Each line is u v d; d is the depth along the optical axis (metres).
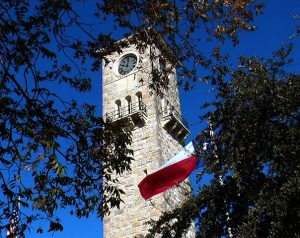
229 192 20.64
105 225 43.00
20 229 14.03
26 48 14.52
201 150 20.92
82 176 15.28
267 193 18.12
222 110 20.08
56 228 14.09
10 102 14.13
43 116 14.54
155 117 47.66
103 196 15.44
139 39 17.19
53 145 13.53
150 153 45.50
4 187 13.88
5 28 14.32
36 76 14.66
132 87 50.94
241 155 19.39
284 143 18.77
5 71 14.20
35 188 14.19
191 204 21.47
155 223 23.61
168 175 35.34
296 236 16.52
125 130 15.83
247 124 19.41
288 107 18.81
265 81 19.16
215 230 20.67
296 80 19.34
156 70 18.34
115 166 15.59
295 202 17.39
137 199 43.09
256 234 18.44
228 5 16.58
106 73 53.53
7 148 13.86
